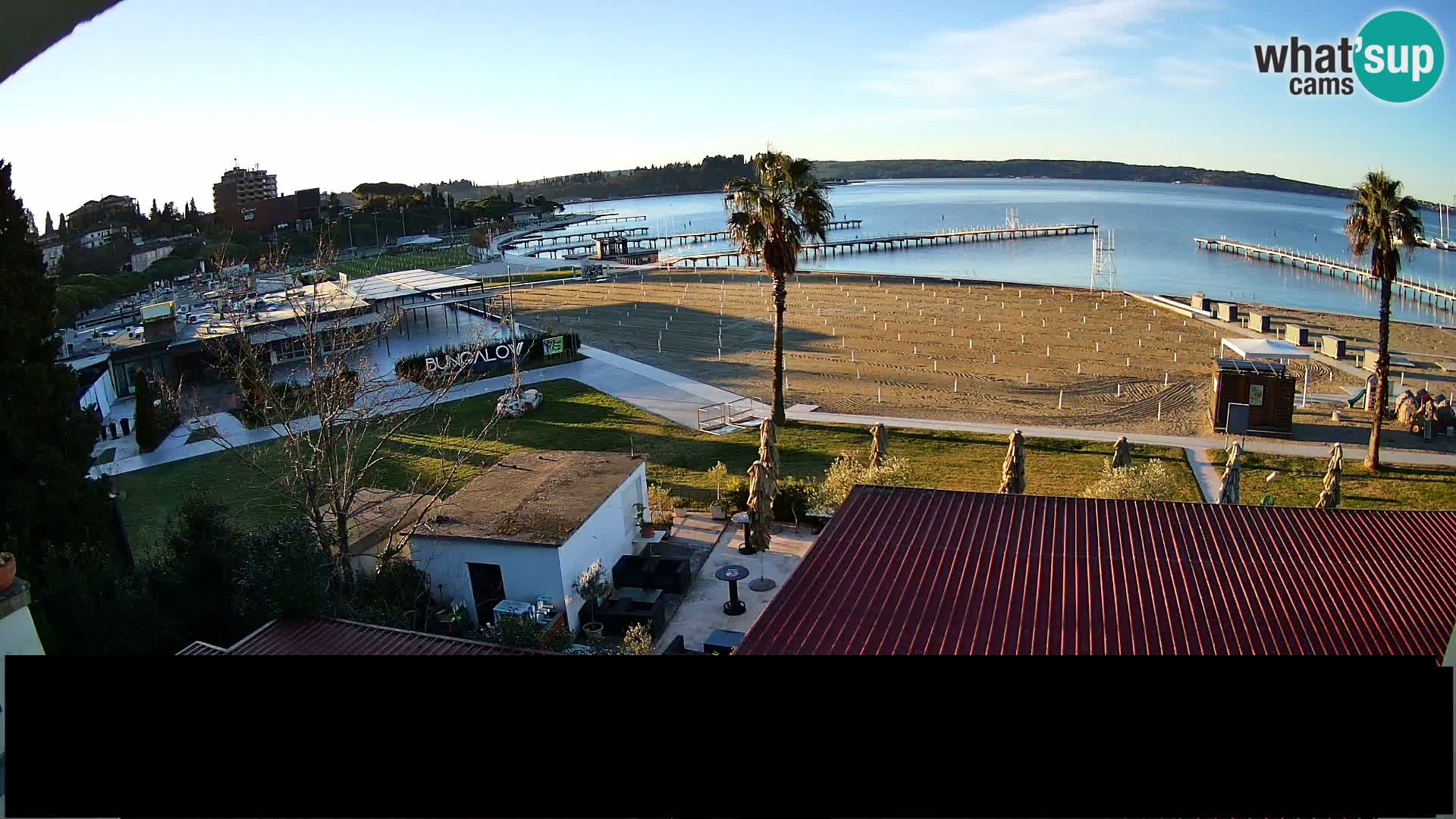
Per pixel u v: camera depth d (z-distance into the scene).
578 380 54.22
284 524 22.81
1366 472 34.91
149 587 20.00
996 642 12.16
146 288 106.06
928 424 42.62
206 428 38.91
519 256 167.12
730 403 47.50
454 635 22.22
